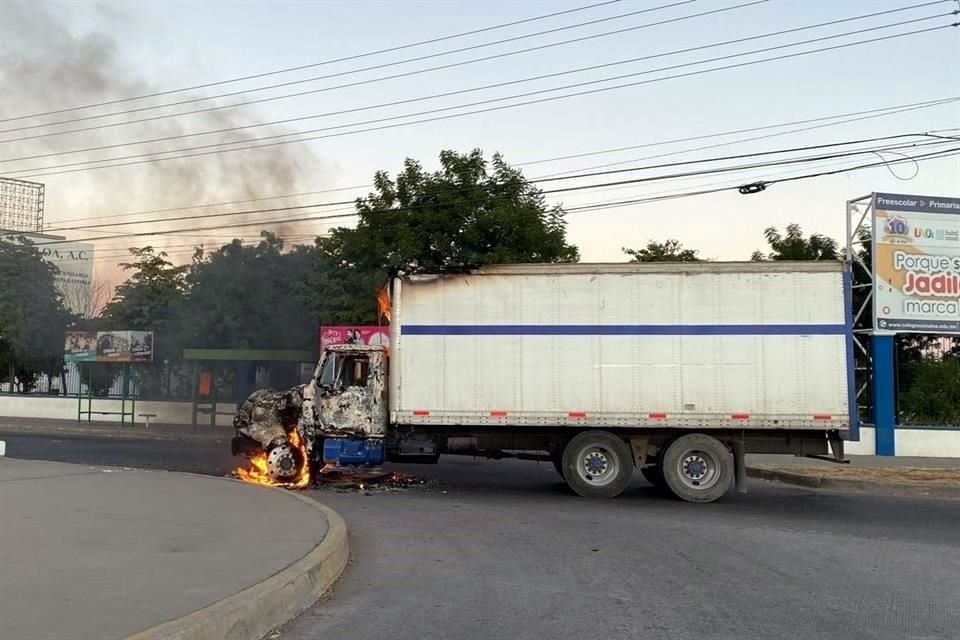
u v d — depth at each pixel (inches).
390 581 301.4
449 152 1029.8
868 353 861.2
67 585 242.5
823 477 644.7
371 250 1026.7
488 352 563.8
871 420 845.2
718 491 540.7
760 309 548.4
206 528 341.7
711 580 312.7
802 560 353.7
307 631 238.1
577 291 560.7
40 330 1416.1
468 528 419.5
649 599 281.7
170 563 275.0
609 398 553.0
